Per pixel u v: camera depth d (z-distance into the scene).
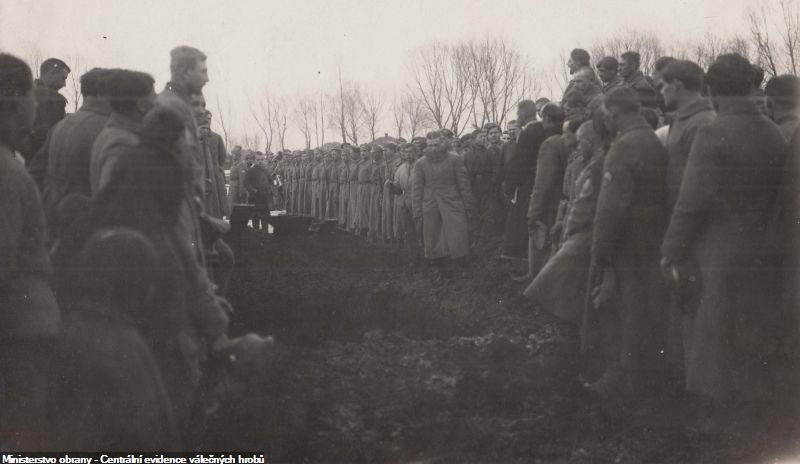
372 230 19.47
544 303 6.62
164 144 4.21
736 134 5.25
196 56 5.86
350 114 35.75
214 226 5.59
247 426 4.55
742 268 5.21
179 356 4.16
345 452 4.33
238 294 7.87
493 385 5.45
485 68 35.12
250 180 20.86
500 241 13.04
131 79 4.77
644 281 5.75
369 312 7.77
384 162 19.11
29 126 4.53
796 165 5.24
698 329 5.27
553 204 9.08
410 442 4.54
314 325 6.92
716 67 5.34
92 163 4.69
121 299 3.85
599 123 6.49
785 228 5.25
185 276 4.25
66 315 3.84
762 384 5.17
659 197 5.82
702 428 4.82
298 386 5.21
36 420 3.77
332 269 10.45
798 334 5.21
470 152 14.39
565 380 5.61
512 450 4.41
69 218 4.95
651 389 5.54
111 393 3.67
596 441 4.57
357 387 5.39
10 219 4.17
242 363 4.43
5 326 3.86
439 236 12.14
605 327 5.91
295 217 18.38
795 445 4.52
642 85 8.11
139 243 3.92
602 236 5.79
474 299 8.84
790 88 6.04
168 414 3.86
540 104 13.13
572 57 9.96
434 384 5.57
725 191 5.23
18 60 4.50
